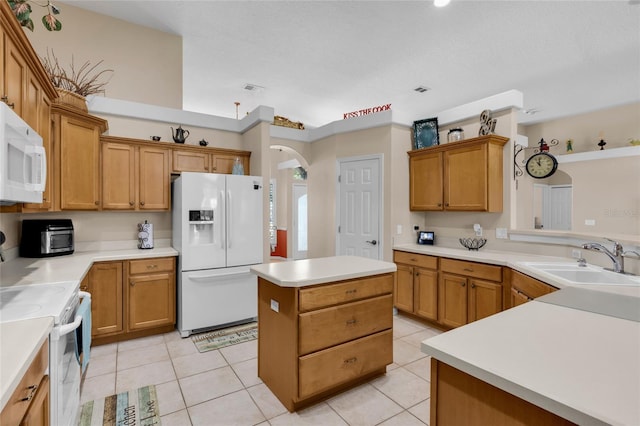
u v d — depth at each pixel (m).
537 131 6.73
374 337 2.29
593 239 2.48
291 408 1.99
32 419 1.04
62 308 1.44
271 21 3.42
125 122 3.47
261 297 2.35
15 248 2.69
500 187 3.29
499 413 0.83
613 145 5.79
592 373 0.79
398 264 3.75
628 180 5.50
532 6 3.05
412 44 3.80
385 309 2.36
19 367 0.92
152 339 3.09
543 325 1.15
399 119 3.88
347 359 2.15
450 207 3.51
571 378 0.77
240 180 3.41
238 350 2.86
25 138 1.35
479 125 3.50
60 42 3.33
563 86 4.90
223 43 3.88
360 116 4.12
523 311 1.31
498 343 0.98
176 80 3.84
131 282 2.99
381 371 2.45
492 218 3.39
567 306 1.38
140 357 2.71
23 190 1.32
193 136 3.88
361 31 3.55
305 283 1.95
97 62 3.48
